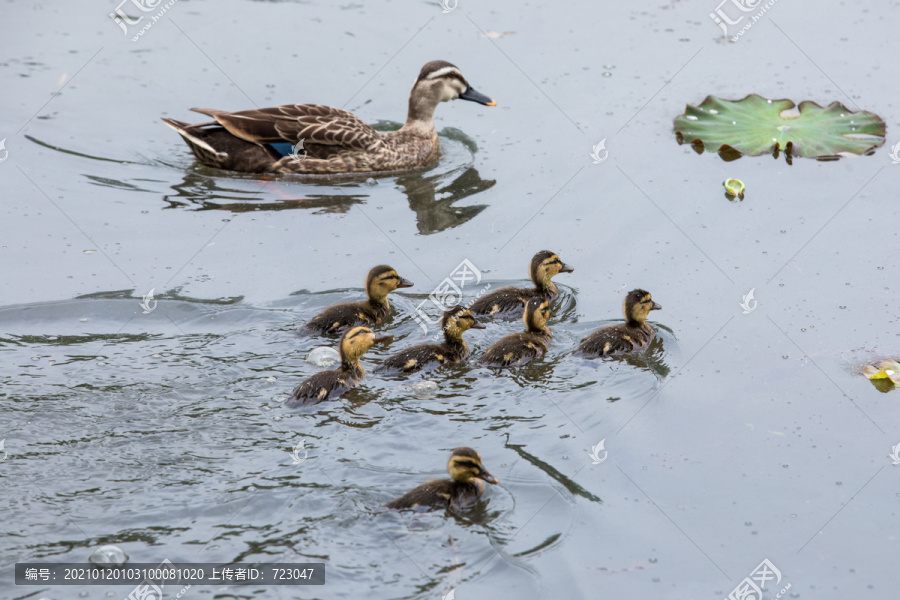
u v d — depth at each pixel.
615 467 10.48
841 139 18.52
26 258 14.84
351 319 13.48
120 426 10.90
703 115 19.38
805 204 16.73
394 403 11.66
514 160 18.50
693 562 9.06
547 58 21.83
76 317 13.35
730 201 16.88
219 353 12.64
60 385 11.66
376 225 16.45
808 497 10.09
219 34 22.95
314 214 16.81
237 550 8.92
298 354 12.70
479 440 10.90
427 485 9.70
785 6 24.11
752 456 10.74
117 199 16.94
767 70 21.12
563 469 10.38
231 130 17.86
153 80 21.00
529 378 12.35
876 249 15.34
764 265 15.02
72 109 19.81
